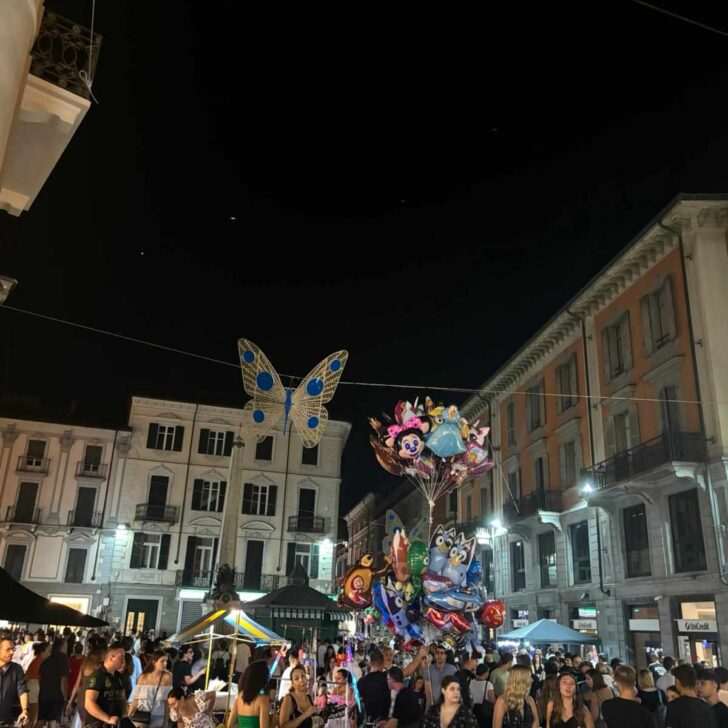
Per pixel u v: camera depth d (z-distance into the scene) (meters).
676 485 18.91
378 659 7.74
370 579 10.25
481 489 35.62
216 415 39.44
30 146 6.67
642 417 21.28
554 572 26.47
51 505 35.44
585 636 14.20
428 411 11.26
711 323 18.53
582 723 6.50
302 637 20.83
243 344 10.64
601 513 22.81
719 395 17.91
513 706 6.29
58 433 36.62
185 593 35.59
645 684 9.05
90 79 6.24
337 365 10.80
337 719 8.05
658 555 19.41
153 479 37.47
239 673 14.45
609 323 23.86
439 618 9.74
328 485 39.88
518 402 31.64
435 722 6.27
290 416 10.52
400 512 52.75
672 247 20.47
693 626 17.78
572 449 26.23
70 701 10.09
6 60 4.31
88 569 35.03
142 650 10.66
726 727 6.36
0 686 7.04
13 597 6.40
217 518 37.66
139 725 8.04
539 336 28.23
